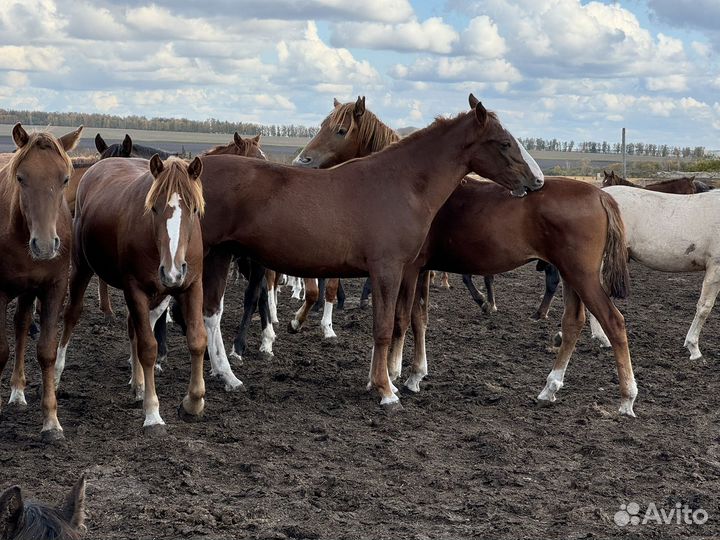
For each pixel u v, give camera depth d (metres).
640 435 6.50
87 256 6.66
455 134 6.95
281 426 6.48
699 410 7.20
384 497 5.12
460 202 7.29
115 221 6.17
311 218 6.67
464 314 11.46
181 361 8.46
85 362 8.26
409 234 6.86
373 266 6.82
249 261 8.29
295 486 5.24
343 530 4.62
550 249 7.03
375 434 6.37
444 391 7.68
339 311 11.48
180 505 4.89
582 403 7.36
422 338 7.65
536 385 7.97
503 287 14.03
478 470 5.61
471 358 8.97
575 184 7.07
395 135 8.23
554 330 10.51
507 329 10.51
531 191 7.05
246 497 5.06
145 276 5.97
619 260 7.04
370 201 6.79
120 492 5.08
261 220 6.65
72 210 10.23
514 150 6.89
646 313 11.60
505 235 7.12
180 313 7.61
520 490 5.30
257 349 8.98
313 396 7.36
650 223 9.20
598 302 6.94
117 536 4.48
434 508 4.97
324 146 8.12
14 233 5.81
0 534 2.30
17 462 5.53
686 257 9.13
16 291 6.05
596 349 9.32
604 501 5.16
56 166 5.63
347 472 5.55
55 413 6.04
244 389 7.41
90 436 6.10
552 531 4.68
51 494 5.01
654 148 62.84
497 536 4.59
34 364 8.29
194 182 5.71
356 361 8.66
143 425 6.18
